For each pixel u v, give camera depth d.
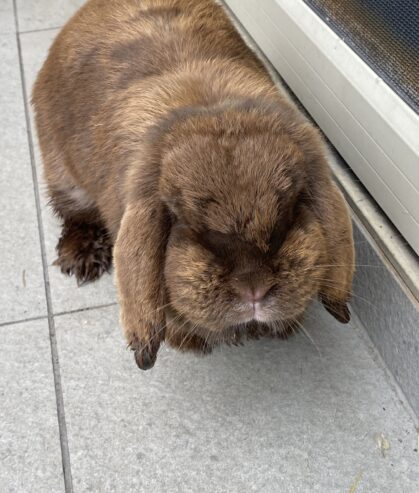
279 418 0.37
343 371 0.40
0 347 0.42
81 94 0.42
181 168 0.29
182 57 0.39
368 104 0.38
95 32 0.43
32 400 0.39
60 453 0.36
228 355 0.41
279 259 0.28
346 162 0.44
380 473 0.35
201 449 0.36
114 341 0.42
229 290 0.28
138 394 0.39
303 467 0.35
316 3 0.44
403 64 0.36
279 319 0.30
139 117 0.36
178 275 0.29
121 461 0.36
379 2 0.38
